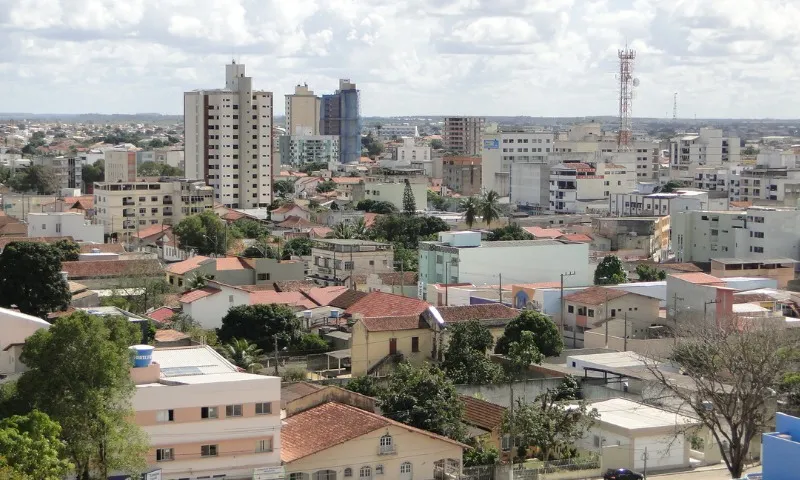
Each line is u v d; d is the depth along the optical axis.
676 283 141.88
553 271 170.88
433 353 117.94
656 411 94.88
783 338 103.62
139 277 161.12
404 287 166.12
